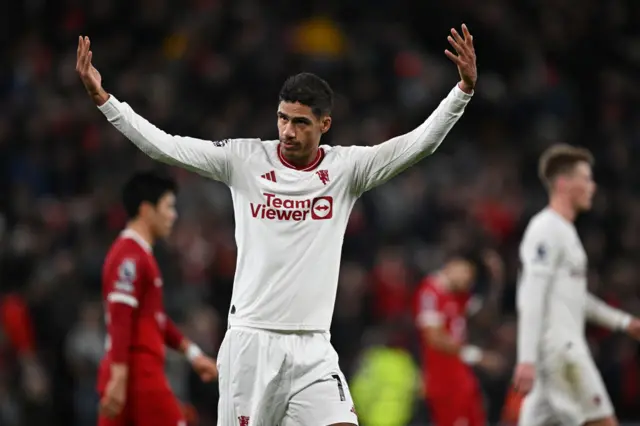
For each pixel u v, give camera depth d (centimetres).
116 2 6562
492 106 6619
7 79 6112
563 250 2884
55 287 4469
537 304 2845
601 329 4934
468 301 3828
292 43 6512
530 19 7175
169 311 4478
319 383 1977
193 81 6162
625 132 6738
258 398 1977
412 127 6291
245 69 6225
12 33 6431
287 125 1978
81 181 5606
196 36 6328
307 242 1995
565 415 2842
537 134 6550
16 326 4159
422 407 4484
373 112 6278
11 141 5725
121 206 5150
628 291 5219
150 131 1956
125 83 6059
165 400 2664
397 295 4966
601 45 7194
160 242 4581
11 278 4662
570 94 6969
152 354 2666
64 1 6544
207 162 2017
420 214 5528
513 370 4581
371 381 4444
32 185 5569
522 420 2936
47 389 4262
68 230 4969
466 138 6525
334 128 5997
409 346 4728
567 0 7262
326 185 2011
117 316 2612
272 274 1989
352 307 4828
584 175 2917
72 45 6444
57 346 4391
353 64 6397
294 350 1980
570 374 2856
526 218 5788
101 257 4741
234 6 6619
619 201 6075
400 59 6544
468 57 1922
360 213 5366
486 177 5994
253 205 2009
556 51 7119
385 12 6988
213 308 4825
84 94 6003
